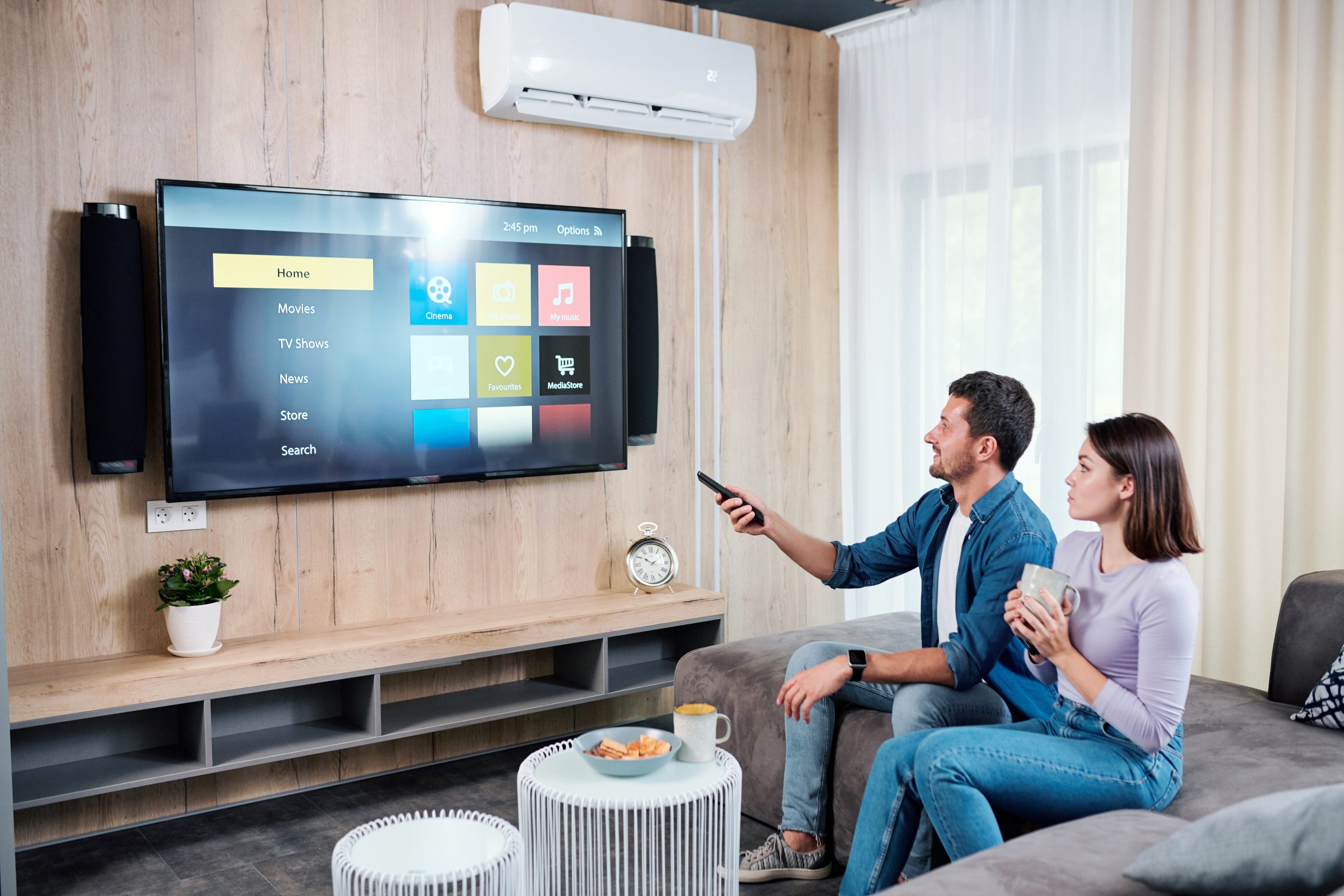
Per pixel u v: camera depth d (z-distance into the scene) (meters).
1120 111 3.58
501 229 3.47
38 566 2.83
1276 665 2.66
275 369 3.09
